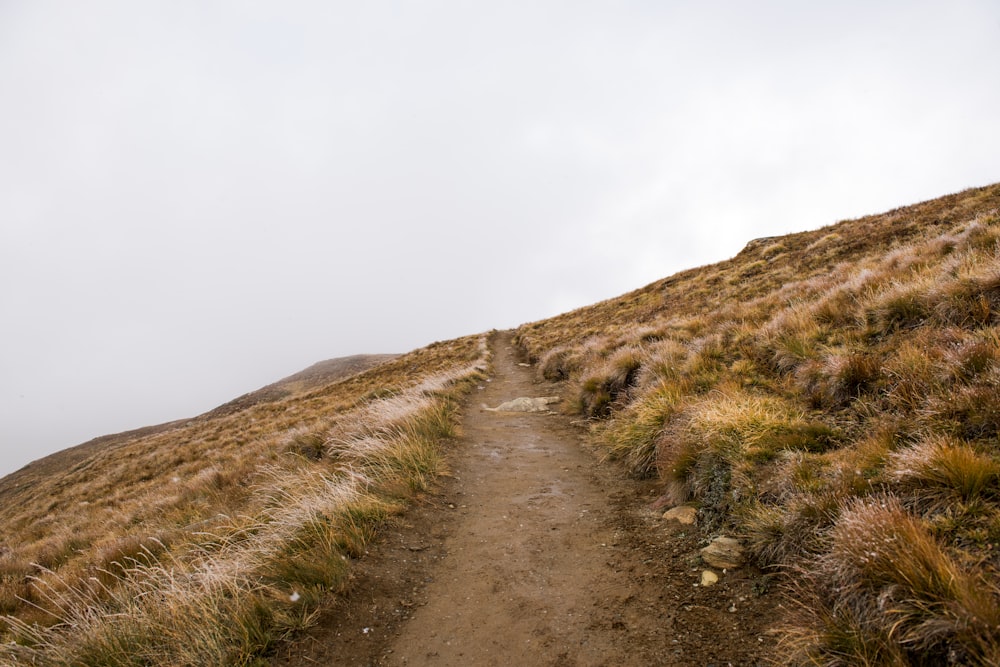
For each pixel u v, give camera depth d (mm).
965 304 6371
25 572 10359
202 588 4523
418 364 34125
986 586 2787
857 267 12844
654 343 13047
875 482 4090
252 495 9039
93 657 3934
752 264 25984
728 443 5965
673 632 3932
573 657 3867
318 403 28328
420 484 7602
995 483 3477
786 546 4234
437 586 5094
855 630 3057
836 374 6273
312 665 3875
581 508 6855
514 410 14219
